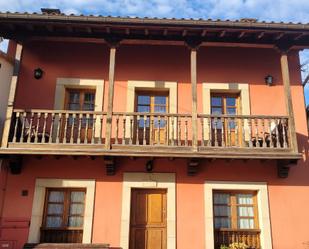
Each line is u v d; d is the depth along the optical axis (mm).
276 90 8680
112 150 7145
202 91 8594
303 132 8359
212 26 7367
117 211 7656
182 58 8805
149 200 7918
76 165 7898
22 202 7617
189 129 8266
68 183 7766
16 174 7781
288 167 7773
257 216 7891
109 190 7777
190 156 7184
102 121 7543
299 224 7730
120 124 8227
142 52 8797
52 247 6871
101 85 8516
